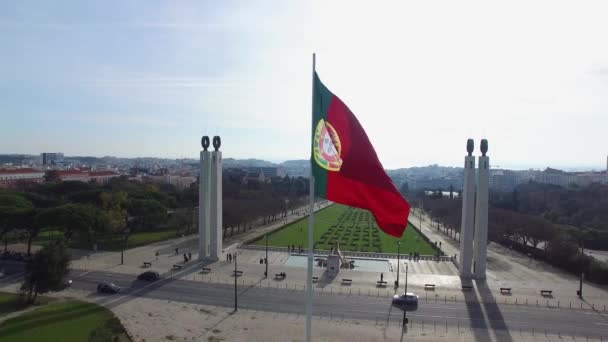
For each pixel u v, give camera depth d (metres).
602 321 72.94
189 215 164.38
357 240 153.75
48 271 75.75
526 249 134.88
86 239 140.25
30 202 136.75
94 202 151.88
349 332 66.19
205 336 63.81
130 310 74.69
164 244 138.00
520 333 67.00
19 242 134.88
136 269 104.00
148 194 170.62
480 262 100.38
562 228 154.38
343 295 85.44
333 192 36.16
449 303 81.31
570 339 64.94
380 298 83.81
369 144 36.72
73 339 60.78
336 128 36.59
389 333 66.12
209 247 118.00
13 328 64.44
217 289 88.38
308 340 35.47
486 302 82.38
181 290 87.31
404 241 153.88
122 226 135.88
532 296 86.81
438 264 116.00
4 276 94.94
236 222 154.62
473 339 64.38
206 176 114.69
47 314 70.75
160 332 65.06
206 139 114.38
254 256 122.50
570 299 85.12
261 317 72.31
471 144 100.56
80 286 89.00
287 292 87.00
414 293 87.38
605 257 132.00
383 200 35.91
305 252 129.00
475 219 105.12
